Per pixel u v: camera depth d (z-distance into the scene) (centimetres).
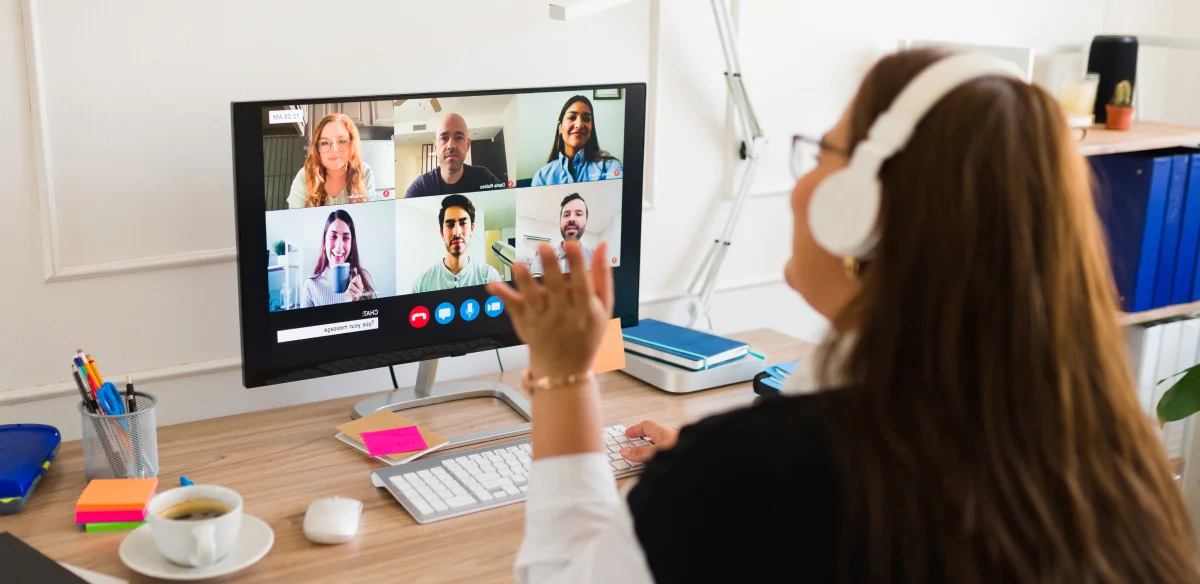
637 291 172
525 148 154
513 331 163
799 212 76
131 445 130
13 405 148
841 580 63
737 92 190
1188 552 73
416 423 156
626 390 174
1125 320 203
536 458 87
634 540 68
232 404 164
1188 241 207
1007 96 65
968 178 63
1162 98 248
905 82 68
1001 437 62
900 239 65
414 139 145
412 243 149
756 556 64
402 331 152
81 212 146
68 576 104
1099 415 68
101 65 143
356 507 123
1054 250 64
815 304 77
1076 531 63
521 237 158
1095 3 236
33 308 146
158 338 156
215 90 151
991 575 61
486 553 119
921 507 61
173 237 153
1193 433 225
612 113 160
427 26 165
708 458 67
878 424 63
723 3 182
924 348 63
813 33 204
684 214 199
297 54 156
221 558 111
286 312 142
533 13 173
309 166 138
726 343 180
